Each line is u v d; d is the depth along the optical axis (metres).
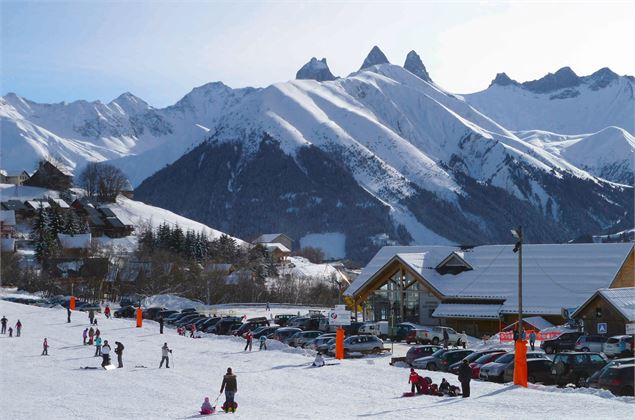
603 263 88.56
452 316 89.50
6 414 43.78
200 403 46.31
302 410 41.97
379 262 104.81
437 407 39.62
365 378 52.69
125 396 49.72
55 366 65.19
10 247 185.88
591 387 43.09
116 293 162.12
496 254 95.94
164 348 63.22
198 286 164.38
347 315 65.69
